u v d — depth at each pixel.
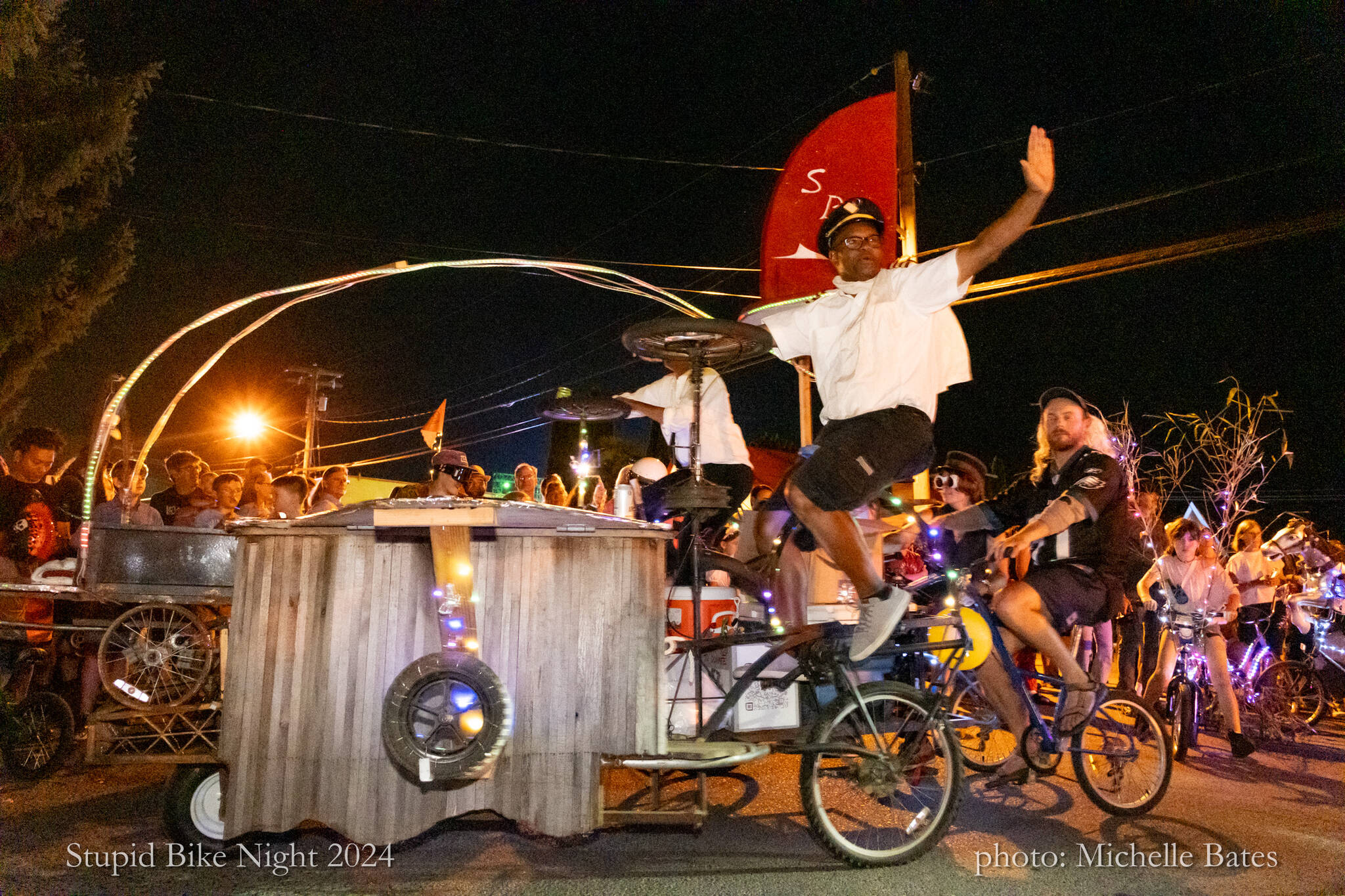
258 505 6.88
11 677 5.58
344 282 5.05
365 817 3.60
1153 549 6.51
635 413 5.46
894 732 4.11
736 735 4.36
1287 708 7.45
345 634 3.66
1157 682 7.06
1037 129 3.50
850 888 3.60
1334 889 3.72
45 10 9.65
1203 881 3.79
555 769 3.70
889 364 3.82
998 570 5.58
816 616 4.55
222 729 3.63
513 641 3.71
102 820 4.36
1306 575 8.71
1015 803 5.03
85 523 4.28
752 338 4.05
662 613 3.81
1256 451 10.46
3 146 9.87
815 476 3.77
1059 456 5.32
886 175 9.93
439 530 3.63
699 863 3.88
